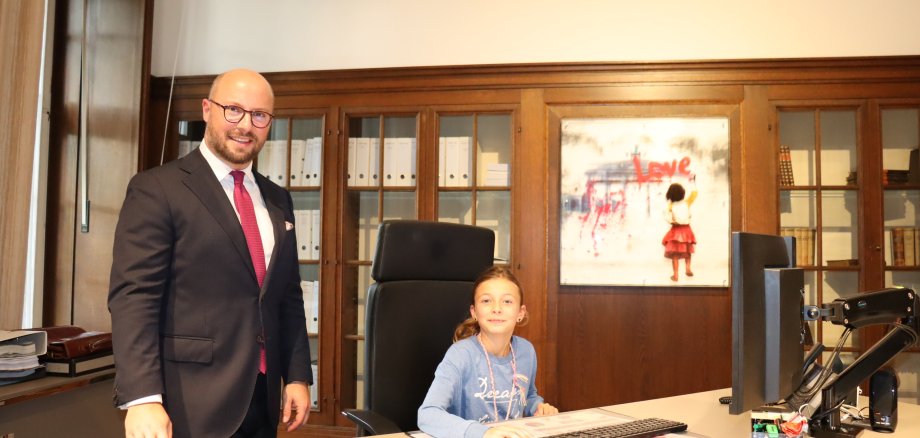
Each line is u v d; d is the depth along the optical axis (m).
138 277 1.60
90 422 2.33
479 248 2.21
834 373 2.00
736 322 1.44
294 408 1.87
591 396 3.78
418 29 4.04
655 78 3.79
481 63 3.94
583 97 3.83
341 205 3.98
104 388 2.39
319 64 4.10
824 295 3.71
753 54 3.81
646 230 3.77
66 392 2.23
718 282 3.70
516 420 1.66
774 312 1.52
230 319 1.70
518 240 3.84
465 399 1.85
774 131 3.71
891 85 3.66
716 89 3.76
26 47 3.23
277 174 4.06
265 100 1.77
